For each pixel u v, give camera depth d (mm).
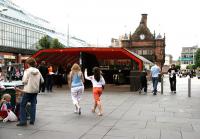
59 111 11094
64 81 27531
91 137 7195
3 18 65938
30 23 78375
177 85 30219
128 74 28047
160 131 7910
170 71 19594
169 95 17891
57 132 7672
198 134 7625
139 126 8516
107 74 29500
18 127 8180
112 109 11773
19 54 65812
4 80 14328
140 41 102375
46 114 10391
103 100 14969
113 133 7625
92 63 26062
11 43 68625
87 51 23047
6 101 9039
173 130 8055
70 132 7691
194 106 12797
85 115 10289
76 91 10555
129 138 7148
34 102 8617
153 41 101188
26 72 8383
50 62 27000
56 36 91750
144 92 19844
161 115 10406
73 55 26797
